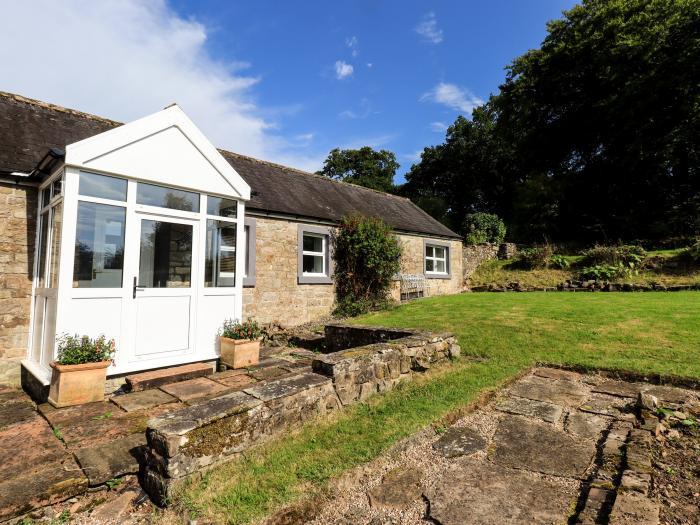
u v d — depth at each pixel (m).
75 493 2.72
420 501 2.59
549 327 7.36
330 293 11.33
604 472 2.75
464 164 38.00
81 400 4.52
